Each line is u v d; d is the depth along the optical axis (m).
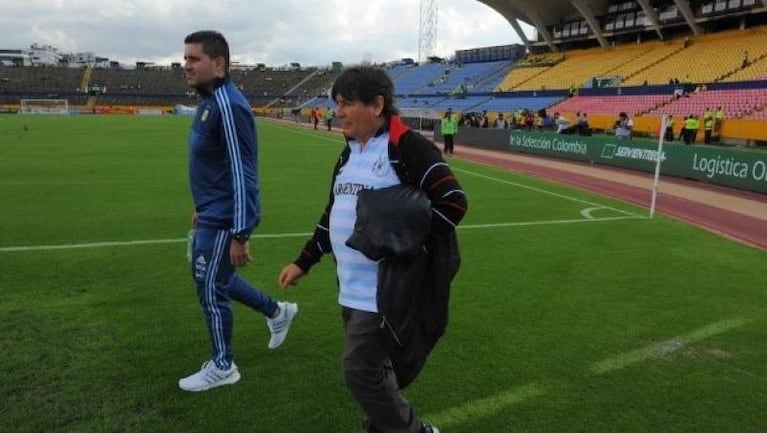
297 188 12.63
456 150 25.50
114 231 8.05
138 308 5.07
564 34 48.91
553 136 22.83
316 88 83.44
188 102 80.94
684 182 15.71
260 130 38.22
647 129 28.11
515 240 8.05
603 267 6.75
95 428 3.24
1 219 8.74
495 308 5.29
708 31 37.41
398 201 2.40
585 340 4.60
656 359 4.28
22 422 3.28
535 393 3.74
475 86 52.78
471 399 3.65
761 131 22.77
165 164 16.67
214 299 3.61
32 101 69.00
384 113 2.56
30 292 5.44
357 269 2.59
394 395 2.66
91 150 20.78
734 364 4.22
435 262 2.52
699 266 6.88
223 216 3.51
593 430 3.33
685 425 3.40
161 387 3.71
